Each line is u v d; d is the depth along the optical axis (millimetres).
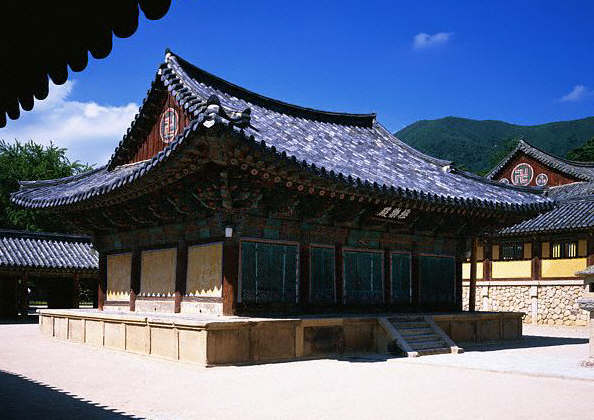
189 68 20062
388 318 17750
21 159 57375
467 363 14703
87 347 18141
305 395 10203
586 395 10547
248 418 8469
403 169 21203
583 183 41844
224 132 12430
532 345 20375
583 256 31969
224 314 15461
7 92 5508
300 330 15492
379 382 11695
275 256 16859
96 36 4551
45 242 34219
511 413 8906
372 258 19625
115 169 21297
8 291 31906
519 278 34938
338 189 15703
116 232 21203
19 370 13367
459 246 22812
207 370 13180
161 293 18375
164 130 18734
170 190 16109
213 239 16266
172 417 8539
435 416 8625
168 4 4008
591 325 14539
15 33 4770
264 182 15055
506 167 47000
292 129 20578
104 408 9180
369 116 27375
